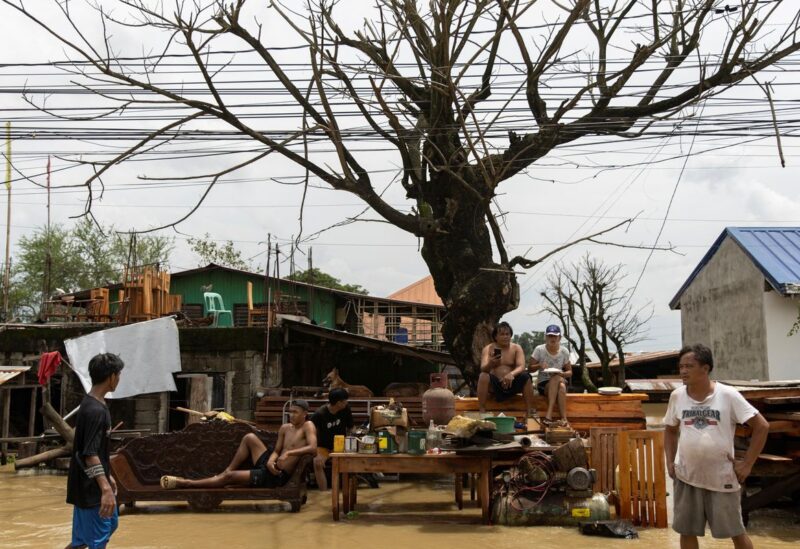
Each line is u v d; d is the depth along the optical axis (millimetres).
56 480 13844
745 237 24516
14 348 18703
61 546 7715
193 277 32094
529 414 10914
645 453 8523
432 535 8086
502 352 11188
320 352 21531
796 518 8852
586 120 14445
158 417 18109
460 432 8648
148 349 16594
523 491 8820
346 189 13508
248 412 17984
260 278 31750
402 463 8922
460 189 14352
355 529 8484
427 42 13141
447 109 13938
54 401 20203
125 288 20547
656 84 14398
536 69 12586
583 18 13977
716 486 5578
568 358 11445
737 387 9844
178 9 11109
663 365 36188
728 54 12859
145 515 9516
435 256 15164
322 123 12797
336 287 48094
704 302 27812
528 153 14367
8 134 12352
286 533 8266
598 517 8445
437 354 19922
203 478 10094
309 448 9781
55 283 46781
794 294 21781
